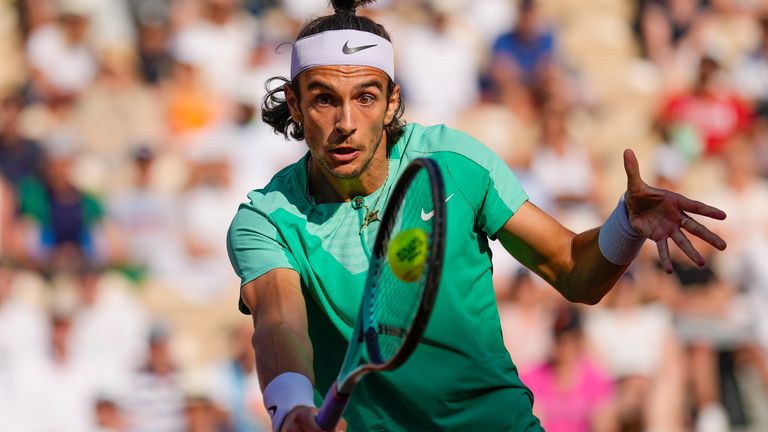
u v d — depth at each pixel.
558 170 35.75
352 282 11.48
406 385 11.52
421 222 10.05
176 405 29.34
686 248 11.09
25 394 29.28
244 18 37.97
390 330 9.77
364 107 11.33
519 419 11.58
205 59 36.56
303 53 11.43
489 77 38.47
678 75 41.16
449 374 11.52
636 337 30.91
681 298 32.47
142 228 33.19
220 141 35.09
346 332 11.58
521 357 30.17
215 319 32.53
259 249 11.59
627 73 40.53
